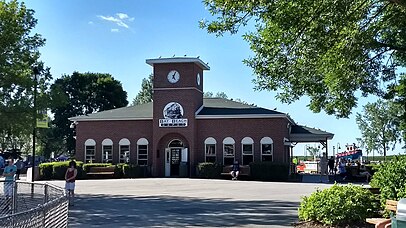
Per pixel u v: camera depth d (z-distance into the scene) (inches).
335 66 557.9
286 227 500.4
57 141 2950.3
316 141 1785.2
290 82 604.1
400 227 317.4
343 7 434.0
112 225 531.5
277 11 445.4
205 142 1626.5
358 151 2400.3
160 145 1649.9
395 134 2578.7
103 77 3038.9
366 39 533.0
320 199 484.4
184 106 1625.2
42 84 1011.9
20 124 979.3
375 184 512.7
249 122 1600.6
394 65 677.9
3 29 923.4
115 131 1705.2
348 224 462.9
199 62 1632.6
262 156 1579.7
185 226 521.0
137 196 903.7
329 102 698.2
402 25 558.3
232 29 465.4
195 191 1020.5
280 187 1134.4
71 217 601.0
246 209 678.5
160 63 1640.0
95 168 1585.9
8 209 626.5
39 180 1512.1
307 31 463.5
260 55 538.9
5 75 935.0
